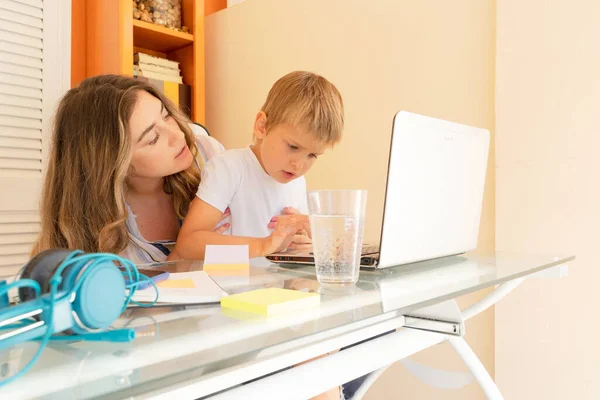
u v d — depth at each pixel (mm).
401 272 771
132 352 361
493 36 1530
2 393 287
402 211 753
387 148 1794
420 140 778
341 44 1934
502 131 1470
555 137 1375
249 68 2307
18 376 303
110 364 336
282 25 2152
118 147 1188
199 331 416
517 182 1441
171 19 2326
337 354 597
